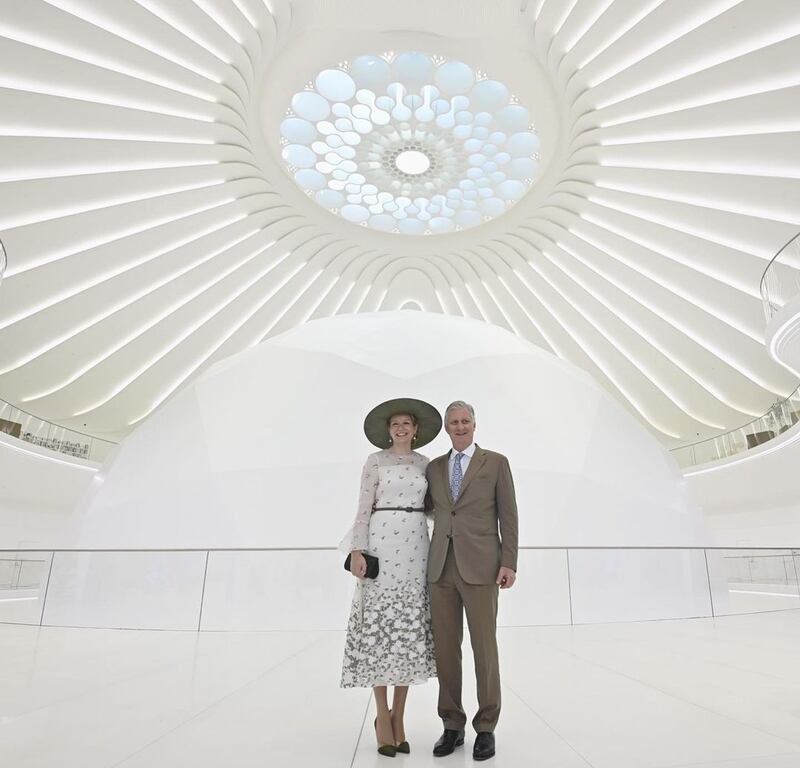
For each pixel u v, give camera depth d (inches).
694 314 811.4
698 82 548.4
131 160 643.5
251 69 611.5
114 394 974.4
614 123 633.0
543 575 320.8
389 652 112.7
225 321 900.6
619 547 340.5
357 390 391.9
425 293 930.7
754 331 777.6
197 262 802.8
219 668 187.9
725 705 135.6
